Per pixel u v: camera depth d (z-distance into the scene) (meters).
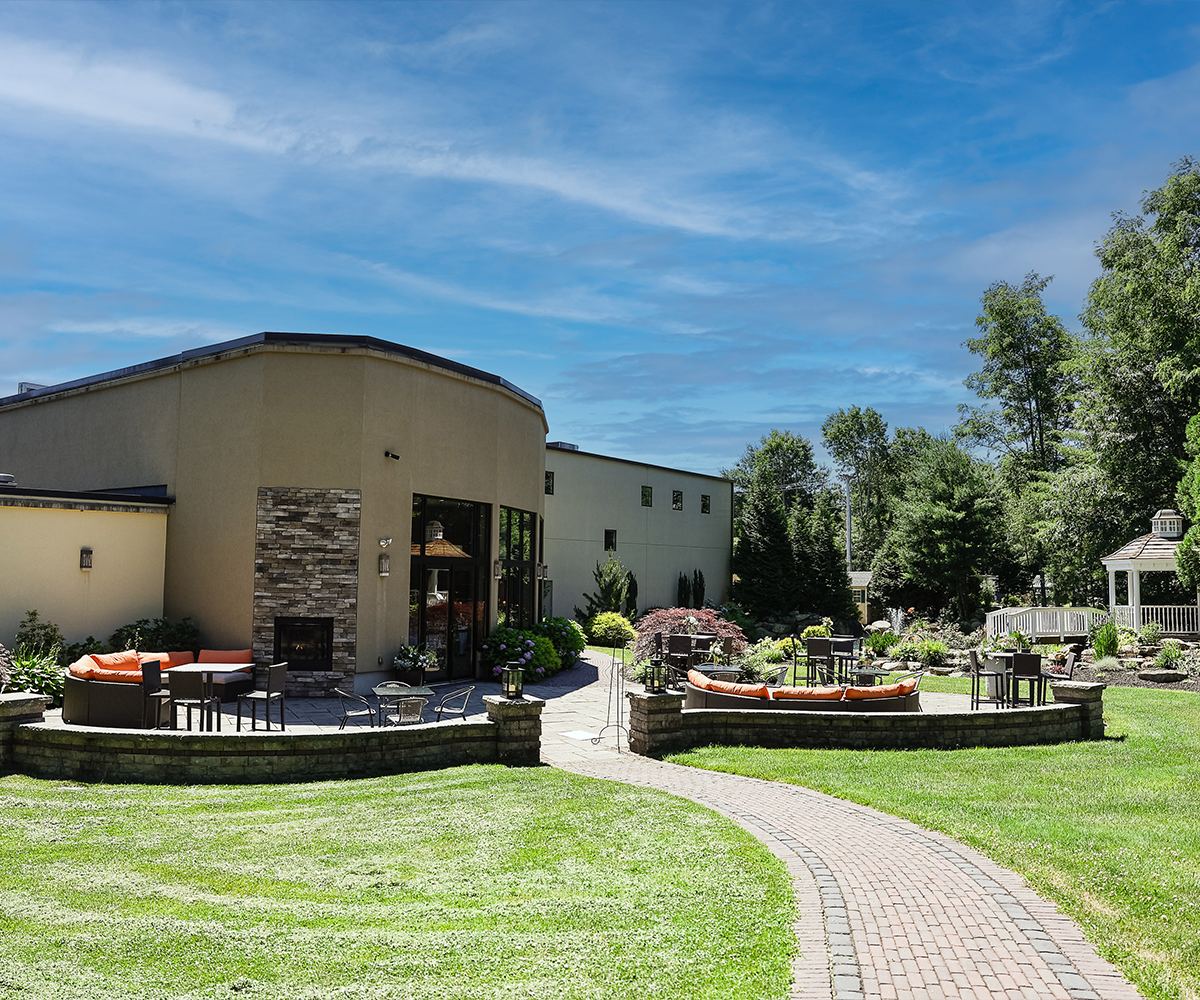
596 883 5.77
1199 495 23.03
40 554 14.62
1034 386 43.09
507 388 18.83
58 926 4.97
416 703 10.09
